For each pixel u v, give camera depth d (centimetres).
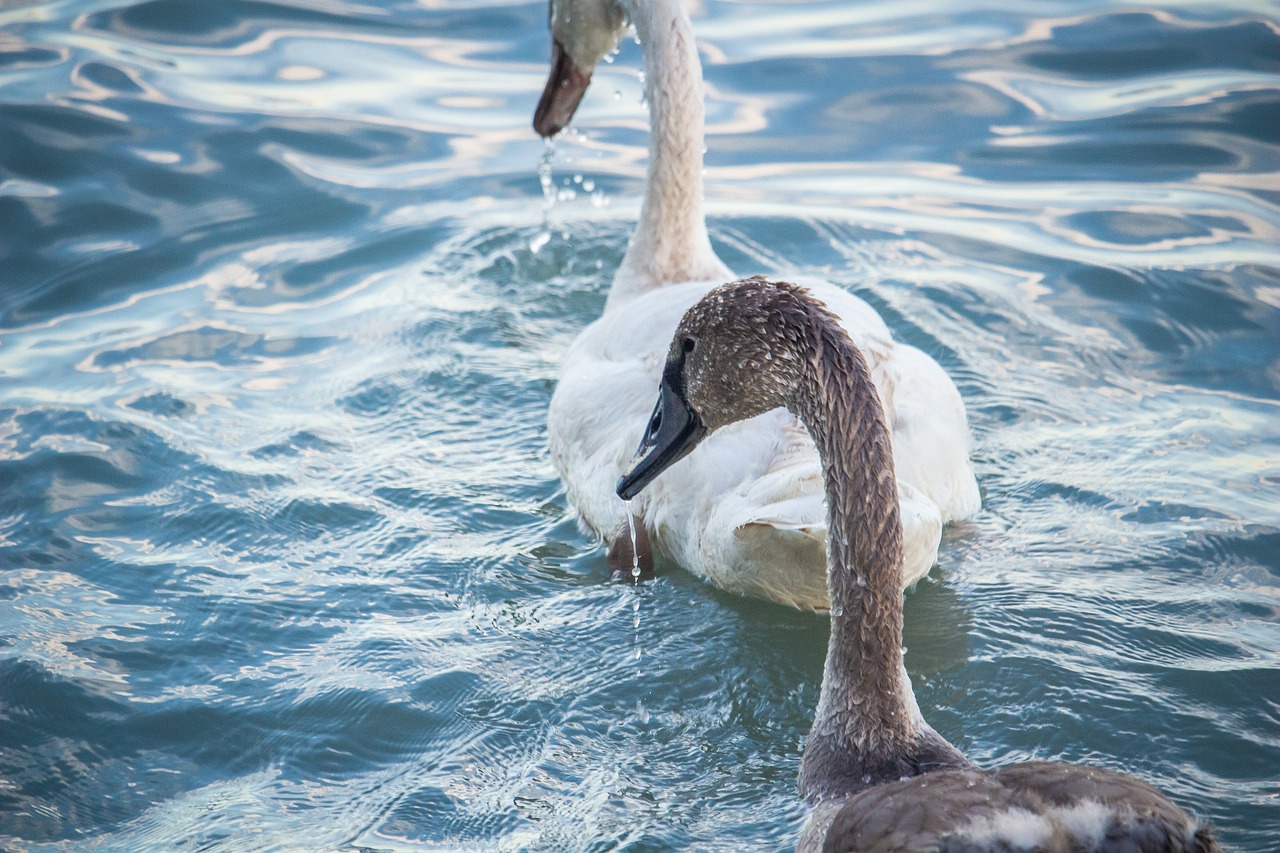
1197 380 1194
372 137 1598
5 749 823
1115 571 973
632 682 879
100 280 1354
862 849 584
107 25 1809
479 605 959
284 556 1008
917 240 1412
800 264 1385
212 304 1327
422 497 1079
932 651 896
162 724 842
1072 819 559
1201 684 852
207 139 1568
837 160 1558
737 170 1548
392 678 879
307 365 1242
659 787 790
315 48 1778
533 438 1165
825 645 912
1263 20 1767
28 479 1077
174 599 957
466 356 1264
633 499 984
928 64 1727
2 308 1309
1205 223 1408
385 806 779
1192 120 1573
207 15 1847
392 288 1361
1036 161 1537
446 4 1894
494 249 1430
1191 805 755
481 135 1617
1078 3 1869
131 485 1079
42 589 964
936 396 969
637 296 1226
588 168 1568
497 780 798
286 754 821
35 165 1509
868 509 735
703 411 816
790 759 812
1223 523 1012
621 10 1298
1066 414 1159
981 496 1067
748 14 1878
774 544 845
